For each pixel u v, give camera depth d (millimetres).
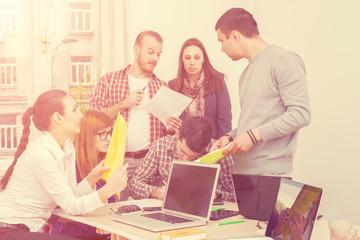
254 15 4031
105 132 2146
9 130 3273
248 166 2049
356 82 2928
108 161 1870
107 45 3512
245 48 2076
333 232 1263
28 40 3312
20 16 3295
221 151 1900
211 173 1701
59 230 2100
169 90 2623
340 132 3059
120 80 2951
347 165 2990
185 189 1769
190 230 1425
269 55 1998
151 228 1502
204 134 2113
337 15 3109
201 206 1677
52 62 3387
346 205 2986
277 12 3742
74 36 3441
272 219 1439
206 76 3025
